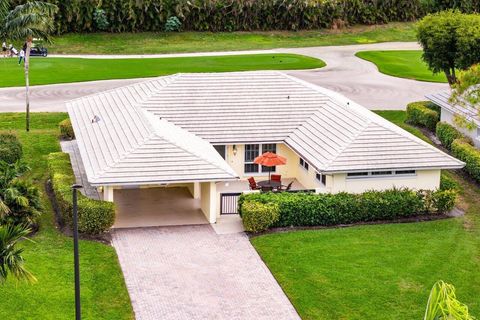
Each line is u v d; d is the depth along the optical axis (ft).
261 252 110.32
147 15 297.33
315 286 100.63
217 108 143.23
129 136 127.95
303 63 248.73
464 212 128.67
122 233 116.57
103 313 92.99
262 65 243.81
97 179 115.34
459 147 149.18
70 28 289.74
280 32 309.01
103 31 293.23
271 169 142.61
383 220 123.65
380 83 222.69
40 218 120.78
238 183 139.23
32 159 150.82
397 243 114.32
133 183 115.65
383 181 126.41
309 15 313.32
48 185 136.98
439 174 127.95
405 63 253.85
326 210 119.85
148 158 119.44
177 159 119.85
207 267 106.01
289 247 111.86
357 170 122.62
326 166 122.62
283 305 96.27
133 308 94.73
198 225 120.37
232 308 95.40
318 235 116.37
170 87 146.61
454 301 57.21
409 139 129.29
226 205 124.47
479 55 175.11
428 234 118.21
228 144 137.39
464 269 106.42
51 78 219.41
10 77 219.41
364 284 101.40
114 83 214.90
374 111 189.26
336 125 135.74
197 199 131.34
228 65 242.99
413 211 124.47
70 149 157.79
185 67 238.07
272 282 102.01
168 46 279.90
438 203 125.39
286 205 118.83
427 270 105.70
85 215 113.80
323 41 297.33
